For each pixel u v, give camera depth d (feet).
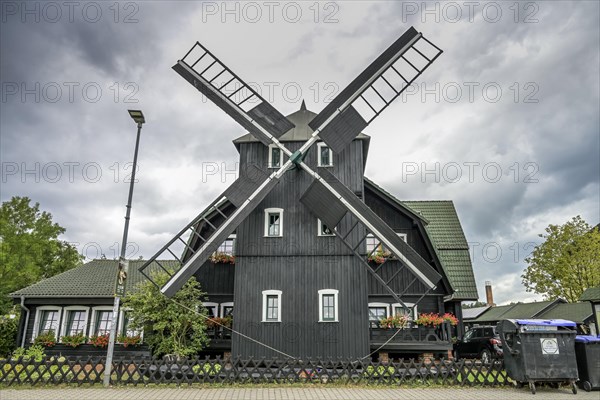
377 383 44.47
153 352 71.82
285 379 44.91
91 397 37.63
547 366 40.75
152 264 91.09
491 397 38.45
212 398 37.52
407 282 73.00
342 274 63.00
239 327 61.72
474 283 81.25
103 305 77.97
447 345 62.28
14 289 97.35
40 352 69.87
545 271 122.11
